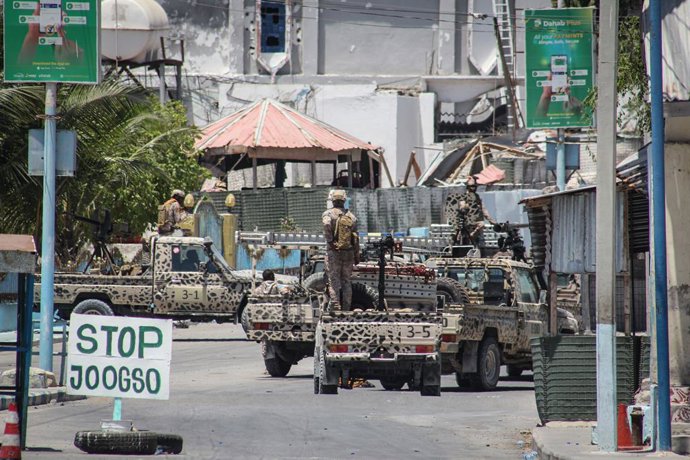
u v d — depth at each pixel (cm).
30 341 4212
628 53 5403
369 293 6762
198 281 9850
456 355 6856
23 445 4225
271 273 8400
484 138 18988
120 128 11056
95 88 9231
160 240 9888
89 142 9931
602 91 4128
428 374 6344
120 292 9875
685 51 4394
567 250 5406
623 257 5175
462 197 10325
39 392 5812
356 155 18638
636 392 4884
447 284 7419
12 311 7244
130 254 13238
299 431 4862
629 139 14425
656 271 4031
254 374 7650
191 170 14800
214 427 4953
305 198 16688
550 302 5506
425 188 16462
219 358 8856
